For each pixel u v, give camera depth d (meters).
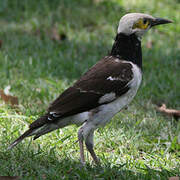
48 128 9.02
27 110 11.09
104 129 10.58
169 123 11.33
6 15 18.17
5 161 8.76
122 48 9.52
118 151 9.88
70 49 15.84
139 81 9.48
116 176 8.65
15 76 13.34
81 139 9.10
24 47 15.63
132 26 9.46
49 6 18.98
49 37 16.62
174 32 18.03
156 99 13.19
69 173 8.55
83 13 18.70
